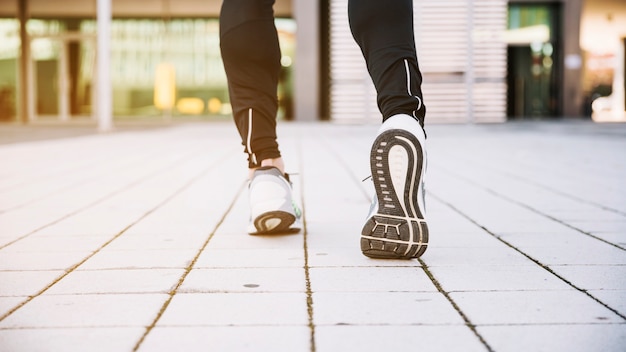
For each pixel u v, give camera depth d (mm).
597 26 20547
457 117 18797
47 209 3633
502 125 16734
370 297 1828
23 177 5305
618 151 8039
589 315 1660
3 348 1442
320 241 2650
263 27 2604
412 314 1670
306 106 19375
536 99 19719
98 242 2686
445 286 1942
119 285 1983
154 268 2203
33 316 1675
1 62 20156
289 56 19719
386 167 2143
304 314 1674
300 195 4168
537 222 3156
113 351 1421
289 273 2109
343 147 8922
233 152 7996
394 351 1408
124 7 19812
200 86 19984
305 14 19156
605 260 2301
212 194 4234
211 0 19812
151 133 13141
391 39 2186
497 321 1612
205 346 1446
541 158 7109
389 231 2209
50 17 19969
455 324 1589
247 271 2145
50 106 20156
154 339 1493
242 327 1573
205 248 2535
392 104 2178
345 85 18828
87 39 19969
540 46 19594
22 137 11594
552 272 2125
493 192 4336
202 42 19922
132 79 19984
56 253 2467
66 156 7465
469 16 18266
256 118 2703
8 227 3062
